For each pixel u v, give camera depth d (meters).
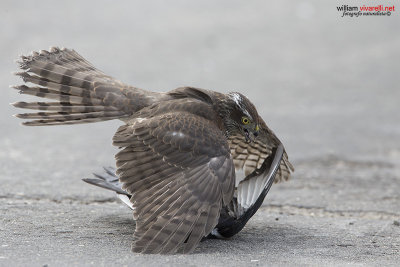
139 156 9.66
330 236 10.59
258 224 11.13
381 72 23.70
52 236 9.72
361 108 19.98
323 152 16.11
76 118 10.95
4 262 8.55
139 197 9.41
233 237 10.29
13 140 16.45
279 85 21.95
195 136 9.75
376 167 15.23
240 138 11.30
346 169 15.01
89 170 14.22
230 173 9.58
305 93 21.27
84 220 10.63
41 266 8.45
